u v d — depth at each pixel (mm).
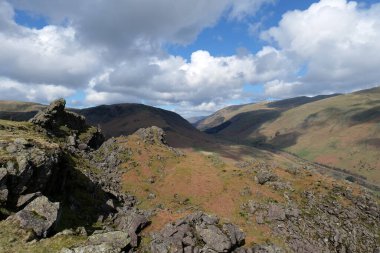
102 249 42750
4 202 48656
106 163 128375
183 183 117812
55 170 61562
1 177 49469
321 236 81562
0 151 56625
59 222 53281
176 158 146250
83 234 50938
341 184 112062
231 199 100875
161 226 61500
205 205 99812
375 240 85938
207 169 130250
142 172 128000
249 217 88000
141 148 147125
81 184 75125
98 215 65875
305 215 90062
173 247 51844
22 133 86938
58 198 62531
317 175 119062
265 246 57938
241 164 139875
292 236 77812
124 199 97062
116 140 153125
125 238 48812
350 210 96938
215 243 53062
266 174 111062
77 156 116438
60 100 135625
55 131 125375
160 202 105688
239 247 56469
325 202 99000
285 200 98062
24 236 43438
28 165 53906
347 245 80812
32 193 52406
